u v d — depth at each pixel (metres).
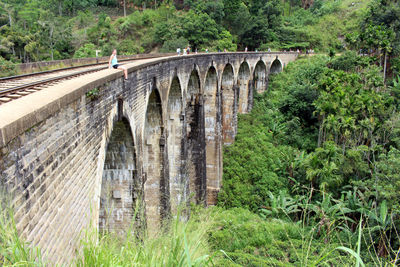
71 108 9.37
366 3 101.50
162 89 21.19
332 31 95.00
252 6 87.12
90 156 11.03
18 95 9.63
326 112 38.97
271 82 64.31
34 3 81.50
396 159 26.34
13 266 5.00
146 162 22.61
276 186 36.00
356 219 26.48
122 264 6.76
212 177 37.59
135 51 76.38
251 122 50.97
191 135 31.33
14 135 6.12
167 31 75.31
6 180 6.02
